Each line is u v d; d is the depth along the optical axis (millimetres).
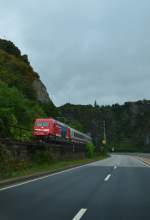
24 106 53719
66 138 59375
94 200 14211
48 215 11109
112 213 11547
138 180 22781
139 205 13141
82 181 21938
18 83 70938
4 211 11719
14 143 30656
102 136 198875
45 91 90938
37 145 38438
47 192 16484
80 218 10680
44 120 47281
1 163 25703
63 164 41188
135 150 164250
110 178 24109
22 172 26469
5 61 80000
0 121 32188
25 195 15375
